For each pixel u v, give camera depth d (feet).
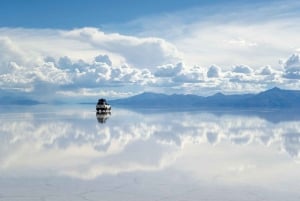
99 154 147.74
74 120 373.20
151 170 114.83
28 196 84.48
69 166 121.08
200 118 427.74
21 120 372.58
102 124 315.17
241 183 97.76
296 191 89.30
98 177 104.53
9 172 111.34
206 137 212.43
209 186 94.32
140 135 222.69
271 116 480.23
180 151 156.97
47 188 91.76
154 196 84.79
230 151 157.38
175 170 114.93
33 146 172.04
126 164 124.98
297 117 449.89
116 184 96.07
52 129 262.06
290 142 188.24
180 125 306.35
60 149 161.99
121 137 211.20
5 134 227.20
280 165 123.85
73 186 93.76
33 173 109.81
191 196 84.99
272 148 166.40
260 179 102.58
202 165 123.65
